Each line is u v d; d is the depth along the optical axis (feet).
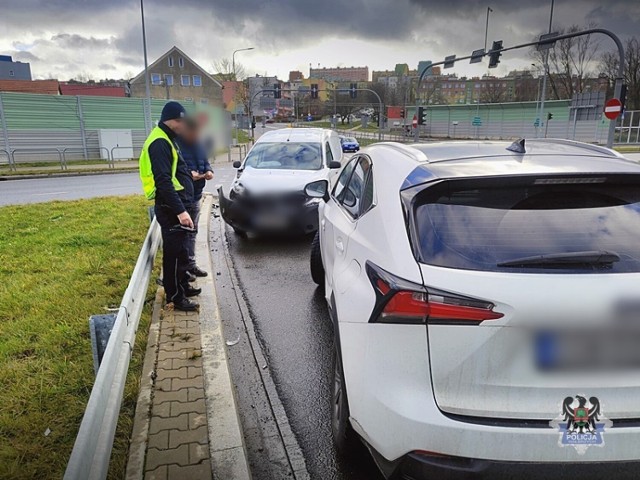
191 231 14.17
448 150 9.20
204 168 18.11
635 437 6.18
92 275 18.15
